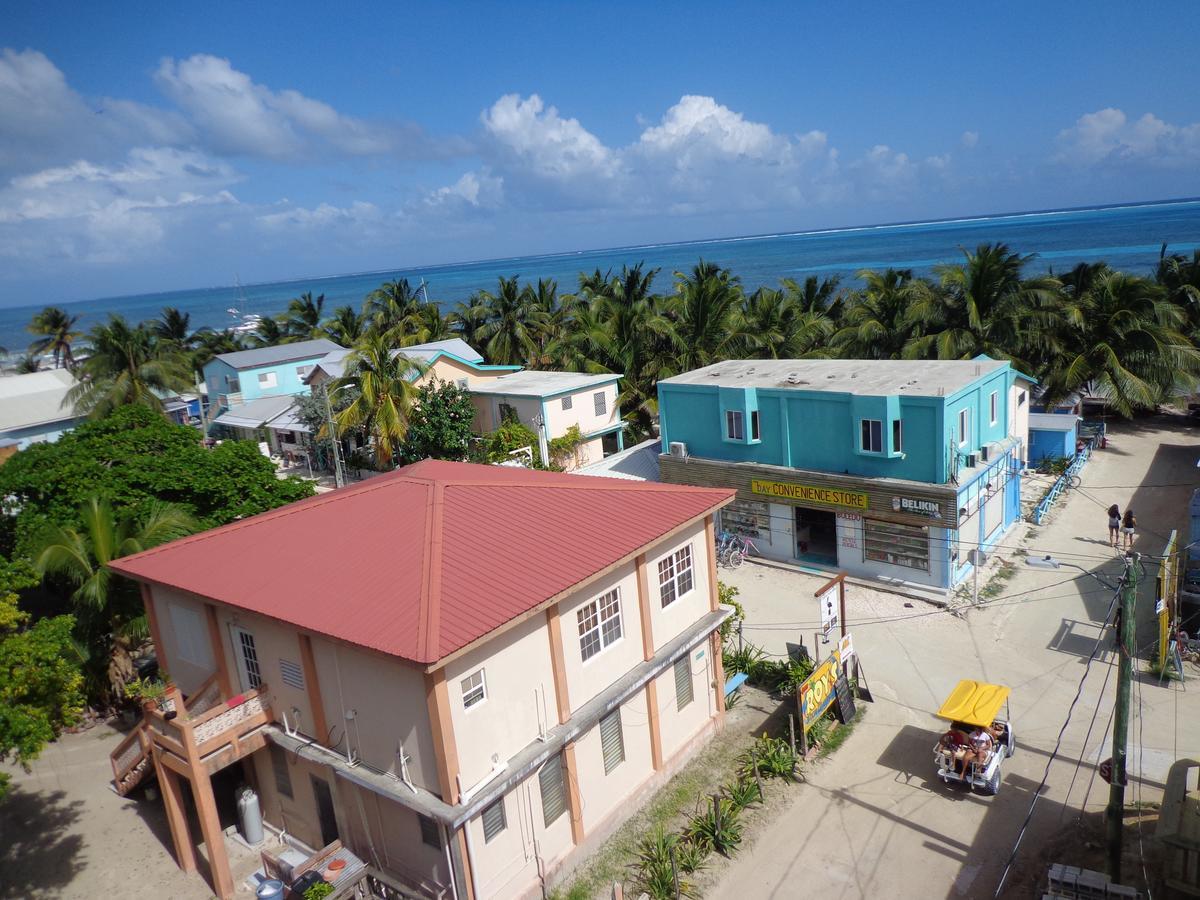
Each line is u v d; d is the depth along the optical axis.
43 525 25.64
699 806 19.08
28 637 16.41
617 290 65.56
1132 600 13.64
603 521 18.89
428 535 17.09
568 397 45.44
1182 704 21.28
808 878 16.77
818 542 34.34
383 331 74.38
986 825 17.73
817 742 21.19
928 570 29.11
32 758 15.70
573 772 16.94
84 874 18.84
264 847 19.12
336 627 14.98
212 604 17.72
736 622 26.86
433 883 15.58
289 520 19.45
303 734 17.23
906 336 48.56
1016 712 21.83
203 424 68.81
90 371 59.19
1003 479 32.59
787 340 51.72
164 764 17.80
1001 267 45.19
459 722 14.44
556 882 16.78
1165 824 14.93
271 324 88.56
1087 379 46.25
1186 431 47.41
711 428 34.12
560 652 16.44
